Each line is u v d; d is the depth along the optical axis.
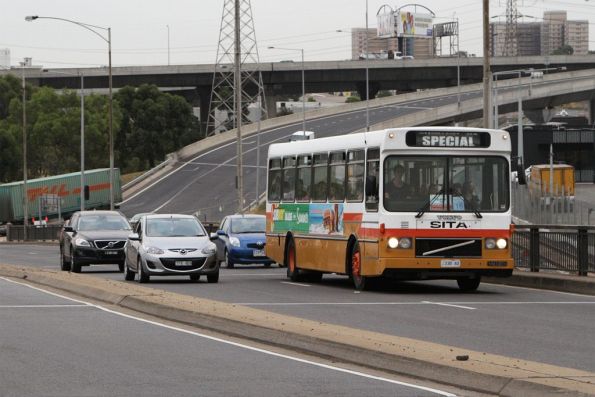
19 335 37.59
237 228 88.81
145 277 65.00
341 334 34.59
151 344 35.22
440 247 55.31
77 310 47.12
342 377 28.25
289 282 67.00
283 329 35.91
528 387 25.03
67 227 83.12
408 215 55.12
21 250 136.38
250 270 83.75
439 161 55.72
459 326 40.06
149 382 27.25
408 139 55.41
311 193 65.50
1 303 50.56
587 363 30.39
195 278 68.00
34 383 27.08
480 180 56.22
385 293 56.84
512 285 63.50
